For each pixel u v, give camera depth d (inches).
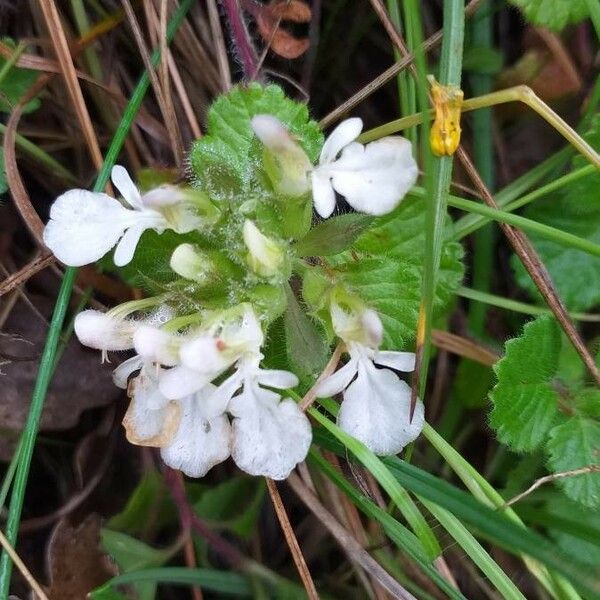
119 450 4.4
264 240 3.0
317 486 4.0
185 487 4.2
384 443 3.1
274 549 4.3
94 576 4.0
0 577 3.3
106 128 4.5
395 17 4.1
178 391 2.8
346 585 4.2
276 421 3.0
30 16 4.5
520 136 4.8
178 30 4.4
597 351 3.9
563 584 3.2
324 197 2.9
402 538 3.3
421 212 3.7
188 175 3.9
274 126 2.8
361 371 3.1
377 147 2.9
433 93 3.6
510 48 4.8
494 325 4.5
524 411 3.6
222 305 3.1
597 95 4.2
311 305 3.1
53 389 4.3
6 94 4.2
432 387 4.5
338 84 4.8
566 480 3.5
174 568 3.8
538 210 4.2
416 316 3.4
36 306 4.4
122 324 3.1
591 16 3.7
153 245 3.4
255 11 4.2
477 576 3.9
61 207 3.1
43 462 4.4
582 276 4.1
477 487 3.4
